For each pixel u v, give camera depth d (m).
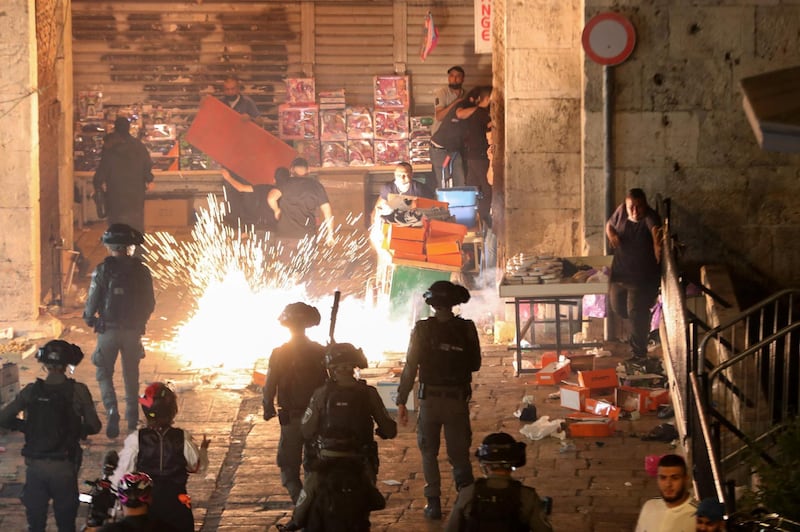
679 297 13.43
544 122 18.39
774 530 9.12
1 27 18.47
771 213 17.69
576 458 13.59
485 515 8.23
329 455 9.79
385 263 19.09
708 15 17.39
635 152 17.70
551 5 18.17
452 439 11.75
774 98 6.47
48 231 20.39
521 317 18.28
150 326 19.22
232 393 16.05
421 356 11.68
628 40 17.42
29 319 18.77
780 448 10.53
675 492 8.49
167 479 10.02
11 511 12.66
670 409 14.67
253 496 12.86
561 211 18.56
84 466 13.73
